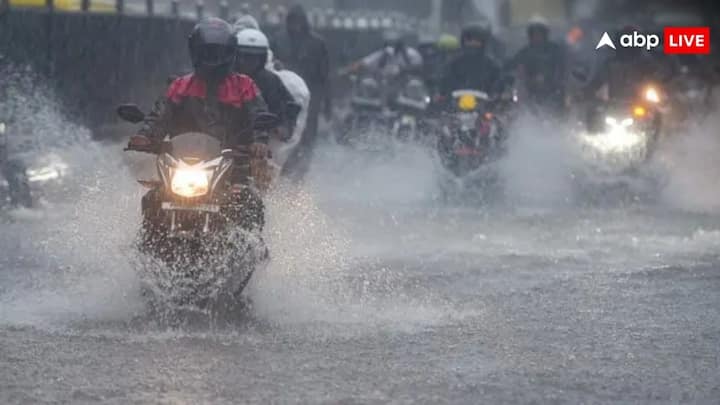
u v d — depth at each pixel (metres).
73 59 48.88
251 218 24.64
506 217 42.94
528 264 32.75
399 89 60.69
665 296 28.34
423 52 70.25
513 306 27.00
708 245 36.38
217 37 25.34
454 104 48.00
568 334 24.17
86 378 20.05
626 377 20.78
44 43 46.31
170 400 18.84
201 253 23.67
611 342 23.50
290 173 36.97
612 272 31.56
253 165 26.09
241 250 24.05
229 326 23.92
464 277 30.64
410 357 21.94
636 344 23.36
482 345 23.05
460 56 50.44
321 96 53.19
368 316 25.41
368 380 20.28
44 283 27.89
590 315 26.09
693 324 25.30
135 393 19.20
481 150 47.25
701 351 22.83
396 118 57.56
